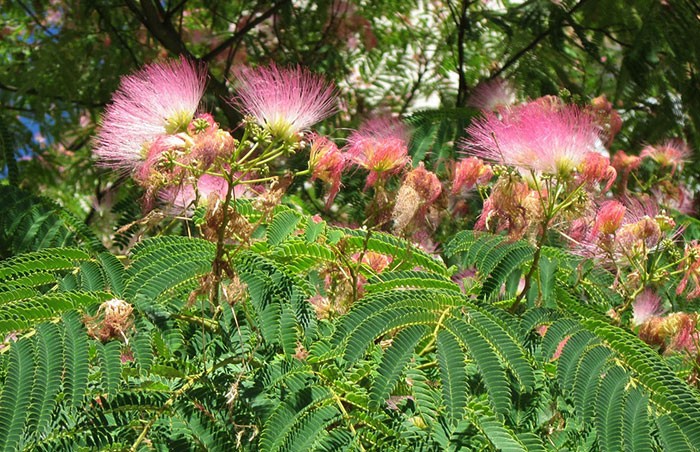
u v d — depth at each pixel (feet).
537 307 7.49
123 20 21.11
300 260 8.52
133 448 6.30
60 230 10.42
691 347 8.46
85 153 21.24
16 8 22.58
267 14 21.26
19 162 21.04
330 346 6.91
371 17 21.66
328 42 21.31
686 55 17.43
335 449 6.37
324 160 7.91
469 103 17.21
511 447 6.40
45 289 7.47
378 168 8.32
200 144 7.20
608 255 8.67
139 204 10.56
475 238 8.95
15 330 6.42
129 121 7.66
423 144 13.43
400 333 6.67
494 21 18.63
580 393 6.75
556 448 6.82
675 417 6.65
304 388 6.75
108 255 7.50
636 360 6.91
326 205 8.20
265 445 6.32
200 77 7.89
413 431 6.58
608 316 8.20
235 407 6.64
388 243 8.95
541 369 7.15
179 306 7.59
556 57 18.26
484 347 6.66
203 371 7.06
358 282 8.76
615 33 18.56
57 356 6.31
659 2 17.52
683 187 17.46
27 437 5.99
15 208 10.39
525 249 8.11
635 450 6.53
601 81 18.65
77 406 6.22
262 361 7.09
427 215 8.71
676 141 17.39
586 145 7.79
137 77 7.91
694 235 13.21
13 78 20.58
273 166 11.37
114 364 6.48
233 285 7.11
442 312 6.88
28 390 6.11
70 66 19.69
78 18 20.34
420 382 6.70
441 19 21.74
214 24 23.52
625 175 14.12
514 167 8.06
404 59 21.27
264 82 7.63
